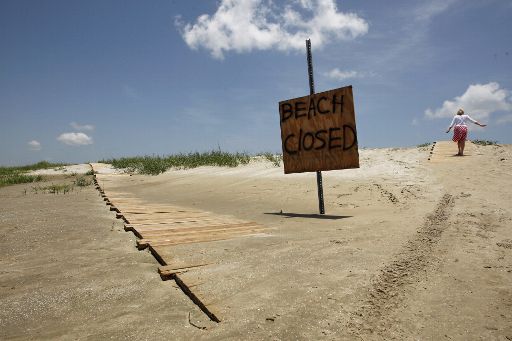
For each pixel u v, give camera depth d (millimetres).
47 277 3361
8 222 5977
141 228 5191
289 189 9422
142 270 3480
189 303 2688
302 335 2160
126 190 11742
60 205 8039
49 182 14594
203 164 15336
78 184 13133
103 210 7273
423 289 2758
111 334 2270
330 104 6910
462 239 4016
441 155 11812
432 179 8781
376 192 8141
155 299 2781
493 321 2295
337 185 9266
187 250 4008
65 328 2381
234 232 4996
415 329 2223
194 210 7504
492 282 2854
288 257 3607
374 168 10758
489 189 7242
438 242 3932
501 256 3424
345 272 3111
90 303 2748
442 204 6305
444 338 2127
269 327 2250
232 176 12188
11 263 3848
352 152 6578
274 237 4609
